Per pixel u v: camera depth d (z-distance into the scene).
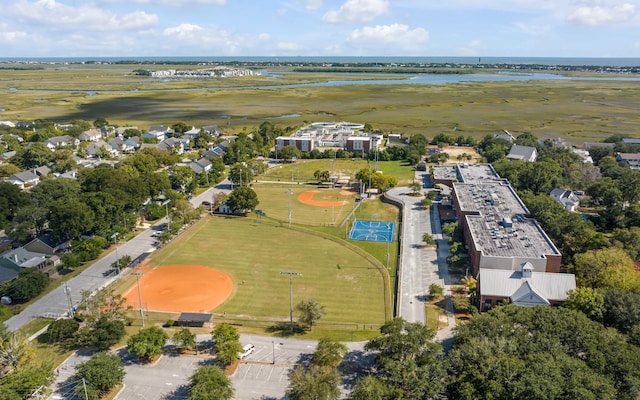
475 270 133.75
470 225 151.50
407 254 151.88
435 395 81.81
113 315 106.50
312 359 95.38
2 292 122.50
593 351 82.19
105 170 186.00
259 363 98.44
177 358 100.06
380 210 197.62
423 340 90.88
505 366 79.12
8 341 93.88
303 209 198.38
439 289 122.56
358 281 134.25
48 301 123.62
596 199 192.25
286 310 119.12
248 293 127.25
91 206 159.50
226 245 159.50
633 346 84.56
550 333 88.25
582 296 104.75
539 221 156.88
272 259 148.62
